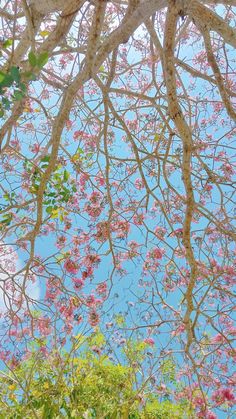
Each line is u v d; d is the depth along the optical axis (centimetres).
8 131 410
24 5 368
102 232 624
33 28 391
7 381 626
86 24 555
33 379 633
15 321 627
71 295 544
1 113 333
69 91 366
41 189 397
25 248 602
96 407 643
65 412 631
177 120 340
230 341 456
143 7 352
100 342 702
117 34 356
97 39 363
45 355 601
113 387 660
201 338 591
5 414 595
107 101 413
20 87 296
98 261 617
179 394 677
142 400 655
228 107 375
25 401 580
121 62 728
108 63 577
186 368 648
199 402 641
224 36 343
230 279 592
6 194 508
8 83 293
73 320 625
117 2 511
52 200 519
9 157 641
